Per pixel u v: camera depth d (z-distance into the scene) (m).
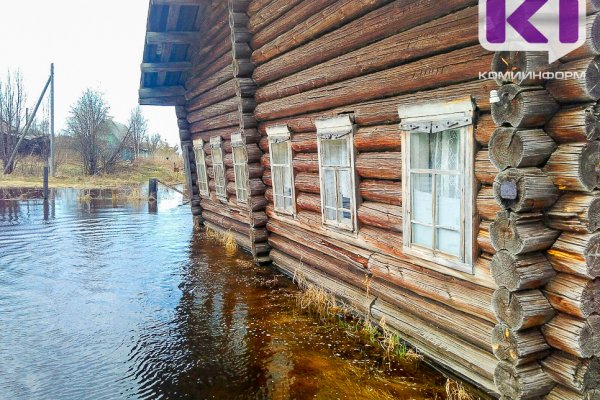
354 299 5.73
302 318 5.87
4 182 24.70
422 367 4.46
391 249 4.88
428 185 4.27
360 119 5.21
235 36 7.86
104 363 4.82
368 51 4.93
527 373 3.22
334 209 5.98
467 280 3.91
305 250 7.10
